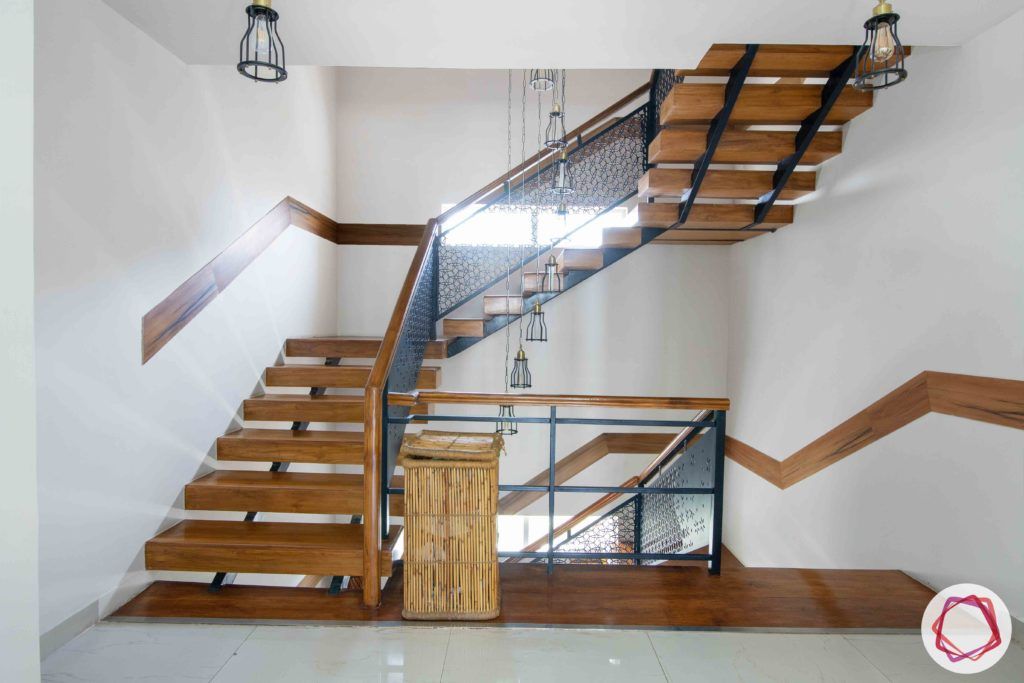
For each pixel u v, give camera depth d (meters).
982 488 2.71
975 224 2.76
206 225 3.50
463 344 5.69
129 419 2.79
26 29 0.87
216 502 3.24
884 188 3.45
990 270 2.67
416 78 6.17
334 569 2.87
